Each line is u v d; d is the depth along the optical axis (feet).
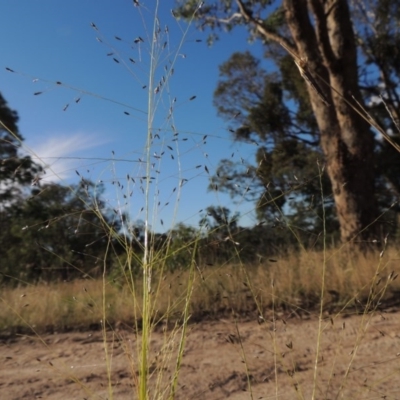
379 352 12.79
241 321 17.72
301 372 11.71
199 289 18.58
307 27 37.68
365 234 33.55
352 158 35.86
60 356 14.73
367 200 35.47
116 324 17.48
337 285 19.99
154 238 6.41
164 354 6.75
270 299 18.92
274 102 78.64
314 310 18.60
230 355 13.85
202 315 18.24
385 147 72.64
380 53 72.13
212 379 11.76
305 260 20.81
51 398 11.16
